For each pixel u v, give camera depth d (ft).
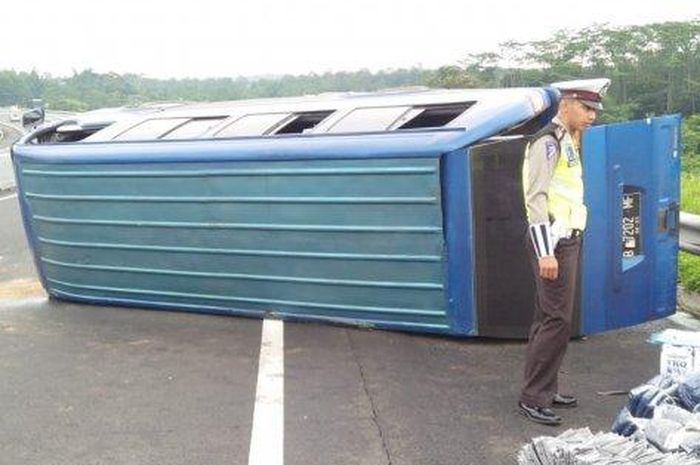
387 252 19.26
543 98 18.60
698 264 24.03
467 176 18.21
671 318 22.04
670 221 19.94
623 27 153.58
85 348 20.04
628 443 10.36
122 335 21.07
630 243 19.48
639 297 19.74
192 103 26.35
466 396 16.31
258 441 14.24
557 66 147.64
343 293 20.24
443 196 18.42
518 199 18.25
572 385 16.90
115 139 23.06
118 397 16.53
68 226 23.57
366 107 20.72
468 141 18.10
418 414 15.40
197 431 14.74
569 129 14.83
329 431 14.65
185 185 21.30
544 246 14.55
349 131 19.75
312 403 15.99
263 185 20.27
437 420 15.12
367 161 18.86
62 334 21.40
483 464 13.35
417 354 18.84
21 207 25.18
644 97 142.20
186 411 15.70
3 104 420.36
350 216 19.42
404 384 16.98
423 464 13.35
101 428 14.97
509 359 18.47
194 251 21.76
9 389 17.15
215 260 21.58
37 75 424.05
